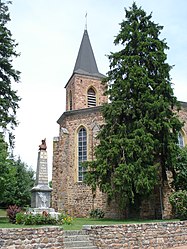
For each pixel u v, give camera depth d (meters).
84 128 26.86
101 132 21.64
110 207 23.52
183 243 14.41
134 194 19.91
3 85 22.69
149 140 19.16
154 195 22.50
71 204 25.44
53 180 27.34
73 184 25.86
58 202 25.52
